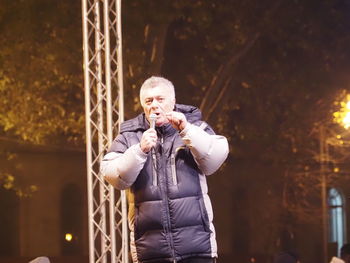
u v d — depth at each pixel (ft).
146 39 89.40
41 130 95.71
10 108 93.66
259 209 155.53
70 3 85.92
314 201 158.30
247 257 153.17
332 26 100.27
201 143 20.79
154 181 21.25
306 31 99.55
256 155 154.30
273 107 112.27
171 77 112.27
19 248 156.15
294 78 105.91
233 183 159.84
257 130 121.60
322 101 109.81
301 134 116.47
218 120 104.22
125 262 38.55
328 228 163.02
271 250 146.30
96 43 39.24
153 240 21.07
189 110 22.11
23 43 87.40
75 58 88.02
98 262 38.58
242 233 163.32
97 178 38.45
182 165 21.34
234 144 149.28
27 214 156.04
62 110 95.20
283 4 98.12
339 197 161.07
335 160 121.70
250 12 94.94
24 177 152.15
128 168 20.72
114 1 39.70
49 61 89.04
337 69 105.09
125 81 90.79
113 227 38.27
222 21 94.02
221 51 96.78
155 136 20.72
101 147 38.73
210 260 21.33
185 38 103.65
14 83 92.02
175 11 86.33
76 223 160.04
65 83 93.40
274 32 98.48
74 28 86.43
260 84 106.52
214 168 21.26
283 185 147.33
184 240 20.99
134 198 21.44
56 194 157.58
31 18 86.02
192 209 21.11
